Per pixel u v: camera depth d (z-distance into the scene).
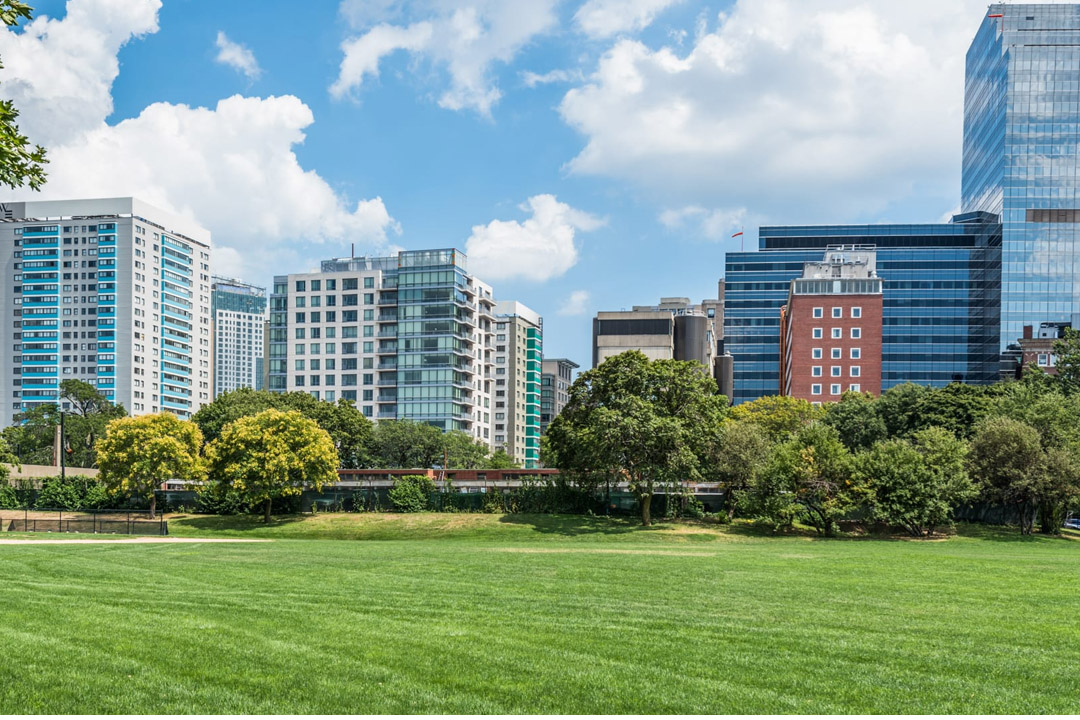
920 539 56.69
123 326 181.75
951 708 12.23
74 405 150.38
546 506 69.88
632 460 61.84
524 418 192.62
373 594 22.36
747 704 12.14
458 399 145.38
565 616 19.16
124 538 50.69
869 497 57.72
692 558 36.47
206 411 96.81
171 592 22.20
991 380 168.25
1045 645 17.02
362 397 144.62
